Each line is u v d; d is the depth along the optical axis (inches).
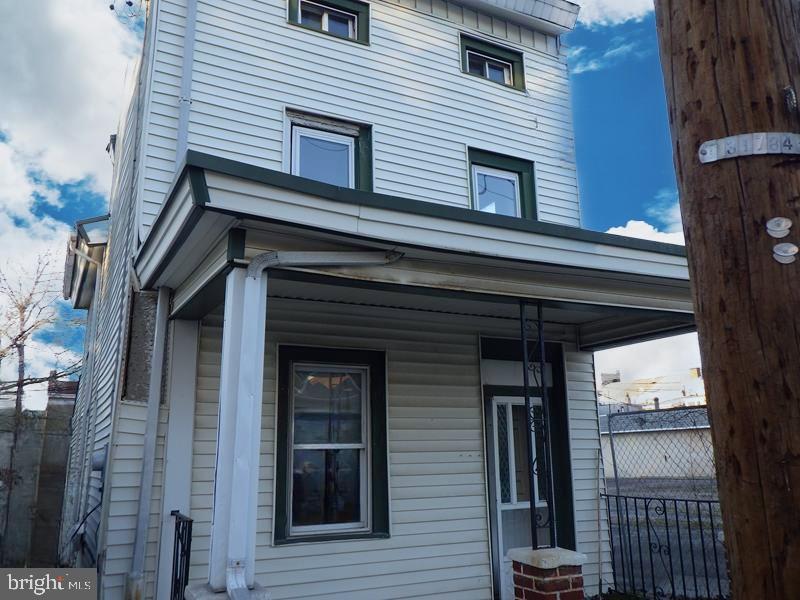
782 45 69.6
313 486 225.3
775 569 57.9
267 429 215.2
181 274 193.0
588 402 287.6
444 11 315.3
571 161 330.3
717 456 63.8
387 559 225.1
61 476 482.0
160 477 200.2
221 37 256.8
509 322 270.7
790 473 59.0
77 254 400.8
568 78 343.9
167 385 205.8
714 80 69.9
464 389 255.1
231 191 140.0
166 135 238.7
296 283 202.5
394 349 244.1
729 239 65.7
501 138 312.2
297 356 226.2
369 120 280.4
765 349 61.9
